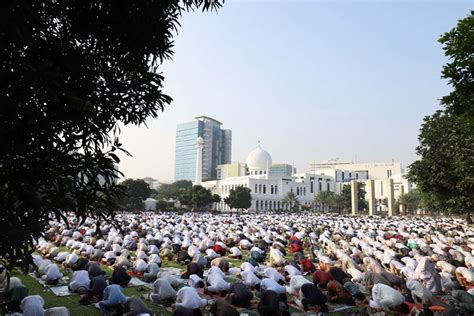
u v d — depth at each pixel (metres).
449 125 18.92
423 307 8.84
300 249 20.16
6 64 3.28
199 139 127.44
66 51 4.21
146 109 5.11
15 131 3.36
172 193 116.06
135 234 22.80
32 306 7.34
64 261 14.24
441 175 18.81
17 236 3.34
